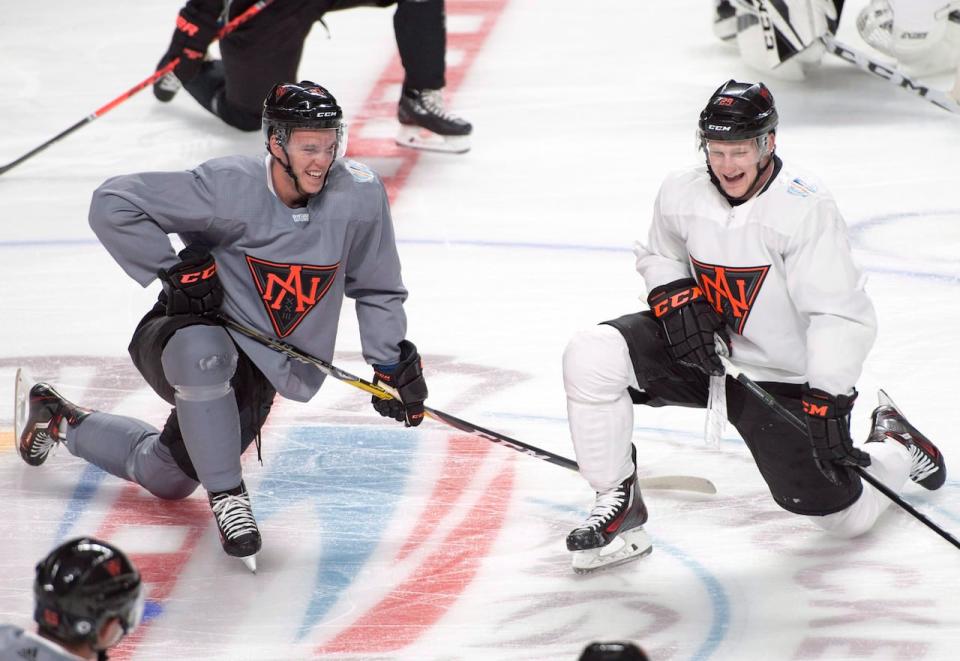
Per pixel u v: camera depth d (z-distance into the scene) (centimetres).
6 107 2619
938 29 2564
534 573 1138
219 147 2384
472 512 1242
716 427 1120
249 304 1136
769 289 1073
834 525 1152
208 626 1059
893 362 1530
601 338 1098
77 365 1564
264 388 1184
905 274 1784
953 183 2125
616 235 1970
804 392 1056
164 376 1121
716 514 1229
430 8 2252
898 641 1023
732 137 1015
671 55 2886
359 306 1189
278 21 2198
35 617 680
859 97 2580
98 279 1828
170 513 1238
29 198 2147
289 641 1038
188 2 2227
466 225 2017
